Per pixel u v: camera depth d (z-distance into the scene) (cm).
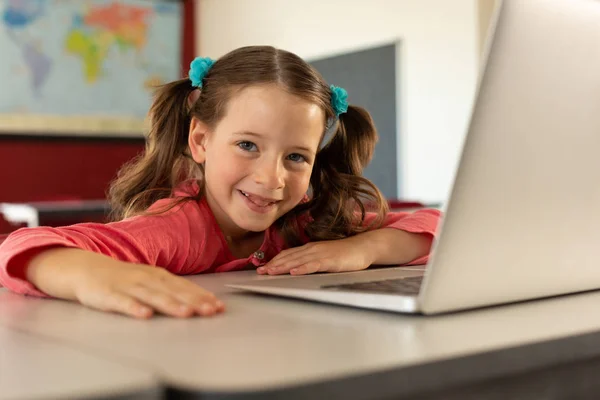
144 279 80
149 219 129
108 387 43
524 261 75
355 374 48
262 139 126
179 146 152
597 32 69
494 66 62
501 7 61
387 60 471
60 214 347
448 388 52
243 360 52
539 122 67
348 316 73
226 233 144
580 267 82
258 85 127
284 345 58
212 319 72
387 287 83
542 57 65
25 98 502
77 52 518
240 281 101
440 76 439
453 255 68
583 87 70
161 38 554
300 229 154
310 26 517
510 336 61
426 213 146
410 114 459
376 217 158
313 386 46
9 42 495
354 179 157
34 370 48
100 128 528
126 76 538
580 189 74
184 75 198
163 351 55
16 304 86
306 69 133
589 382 62
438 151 443
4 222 473
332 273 116
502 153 66
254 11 550
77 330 66
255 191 127
